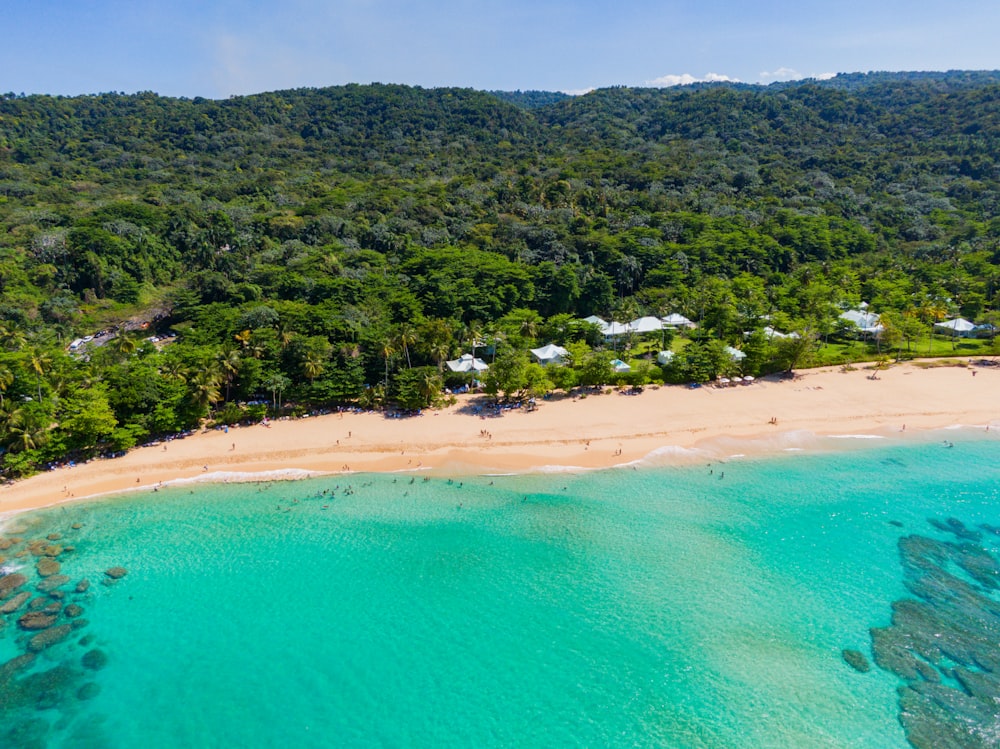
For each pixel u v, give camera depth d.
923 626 42.06
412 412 78.38
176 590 46.91
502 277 116.44
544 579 47.59
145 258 138.50
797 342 89.75
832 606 44.25
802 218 156.25
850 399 81.81
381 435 72.19
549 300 119.69
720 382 87.19
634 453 68.12
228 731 35.31
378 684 38.28
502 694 37.38
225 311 103.25
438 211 167.75
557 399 82.56
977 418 75.94
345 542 52.69
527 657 40.09
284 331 85.19
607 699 36.81
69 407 66.25
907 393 83.31
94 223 139.38
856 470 64.44
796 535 53.03
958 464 65.38
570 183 189.75
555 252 136.12
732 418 76.25
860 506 57.56
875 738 33.75
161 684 38.53
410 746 34.22
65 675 39.12
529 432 72.56
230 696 37.66
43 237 130.62
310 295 113.19
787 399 81.94
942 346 101.81
